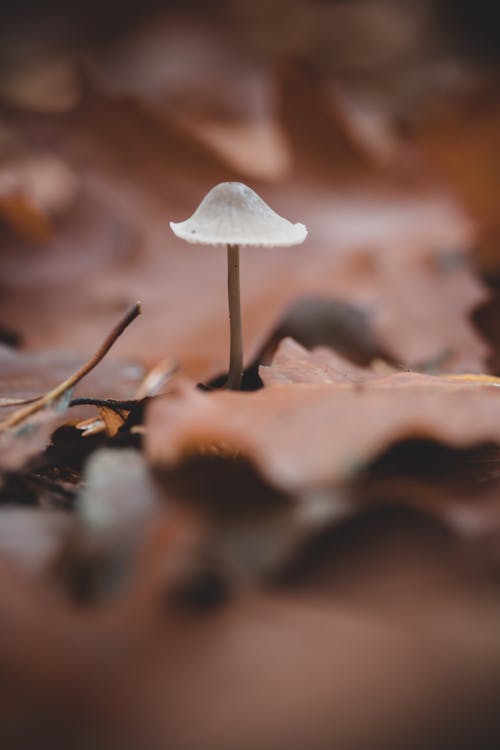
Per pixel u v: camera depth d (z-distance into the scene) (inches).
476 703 5.3
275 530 6.7
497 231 12.9
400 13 42.2
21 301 11.7
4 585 6.4
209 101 25.0
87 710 5.3
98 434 8.2
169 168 14.3
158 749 5.0
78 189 13.5
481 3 40.8
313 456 7.0
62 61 39.7
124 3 44.6
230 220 8.2
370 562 6.5
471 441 7.2
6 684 5.5
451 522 6.7
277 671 5.6
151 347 10.6
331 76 35.9
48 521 7.0
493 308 11.5
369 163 15.8
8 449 7.6
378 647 5.8
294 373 8.5
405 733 5.1
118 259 12.6
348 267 12.3
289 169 15.8
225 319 11.2
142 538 6.7
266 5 44.2
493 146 15.8
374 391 7.5
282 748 5.0
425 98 30.6
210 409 7.2
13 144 14.8
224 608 6.3
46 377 9.7
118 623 6.2
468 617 6.1
